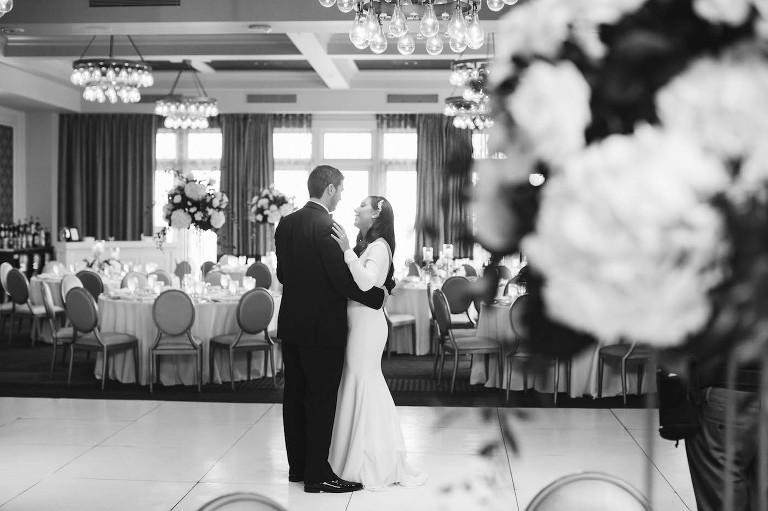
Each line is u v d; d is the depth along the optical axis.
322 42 11.09
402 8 6.28
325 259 4.36
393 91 15.09
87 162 16.05
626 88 0.86
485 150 0.89
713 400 2.35
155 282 8.98
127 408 6.77
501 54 0.92
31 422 6.26
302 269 4.43
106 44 11.86
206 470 5.03
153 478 4.88
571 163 0.85
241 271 11.97
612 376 7.28
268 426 6.16
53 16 9.10
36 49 12.00
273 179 15.90
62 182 15.97
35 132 15.77
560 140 0.86
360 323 4.60
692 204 0.81
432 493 4.52
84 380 8.08
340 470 4.66
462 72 8.91
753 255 0.84
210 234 16.05
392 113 15.55
